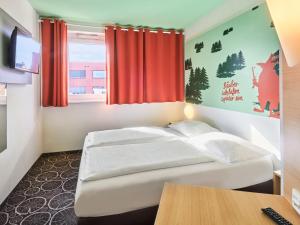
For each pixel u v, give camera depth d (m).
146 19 3.33
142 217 1.48
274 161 1.93
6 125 2.05
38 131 3.21
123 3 2.74
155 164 1.71
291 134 1.00
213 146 2.10
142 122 3.88
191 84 3.65
